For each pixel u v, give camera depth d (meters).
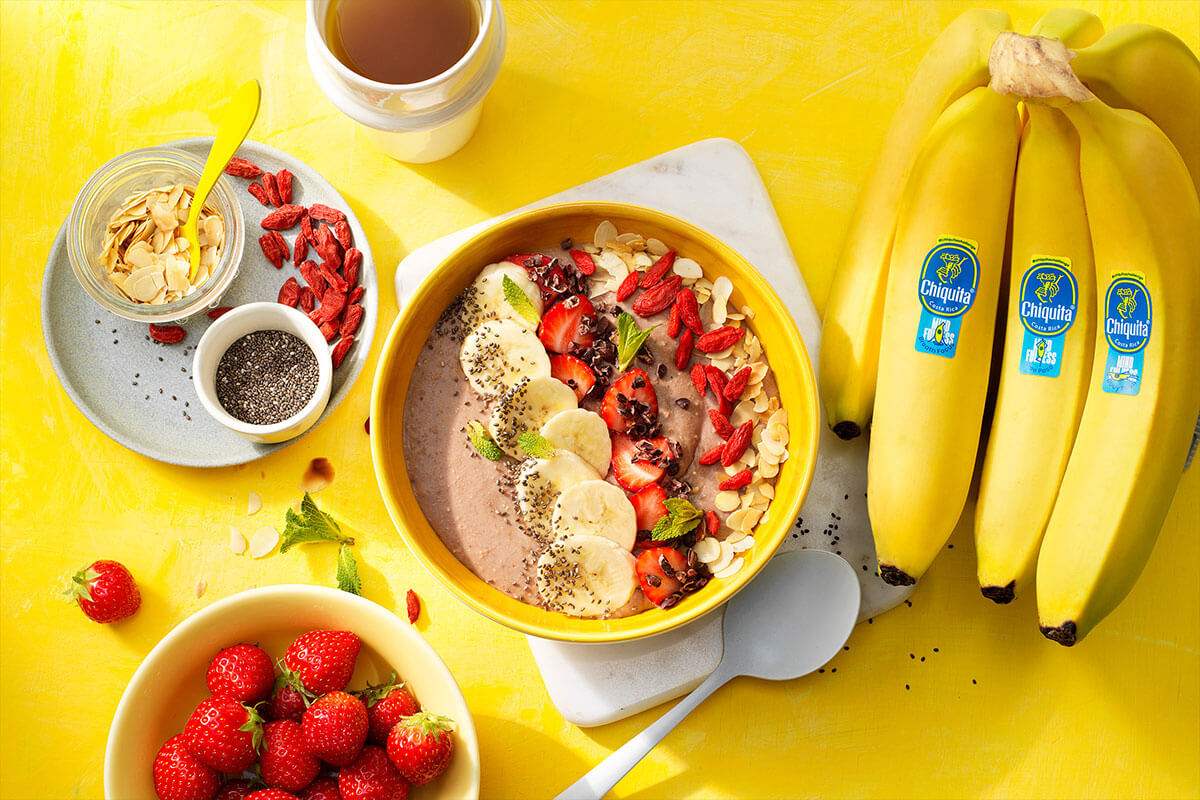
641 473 0.71
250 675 0.70
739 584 0.68
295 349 0.75
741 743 0.74
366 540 0.75
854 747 0.74
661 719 0.72
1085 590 0.68
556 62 0.77
